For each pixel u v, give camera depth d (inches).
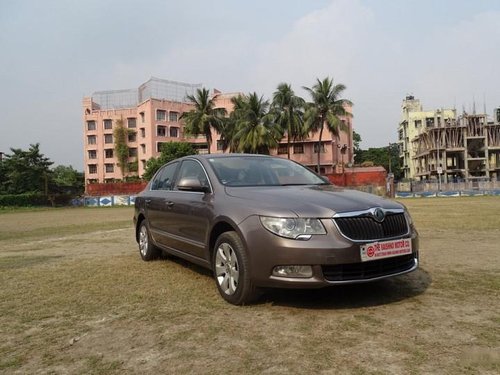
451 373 101.4
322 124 1914.4
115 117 3107.8
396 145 3791.8
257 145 1812.3
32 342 133.4
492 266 221.0
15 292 197.0
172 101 2928.2
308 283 141.5
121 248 338.0
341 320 140.2
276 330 133.4
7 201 2022.6
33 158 2378.2
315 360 111.0
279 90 1900.8
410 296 165.6
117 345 127.8
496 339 121.1
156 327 141.4
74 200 2090.3
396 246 150.9
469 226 417.1
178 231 211.5
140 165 2942.9
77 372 110.8
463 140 2618.1
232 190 179.9
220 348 121.6
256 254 150.6
